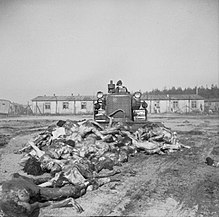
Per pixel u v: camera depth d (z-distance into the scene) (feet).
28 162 25.71
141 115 45.80
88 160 26.61
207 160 30.37
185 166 28.81
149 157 33.55
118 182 22.82
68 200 17.67
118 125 38.88
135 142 36.11
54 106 158.30
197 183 22.79
